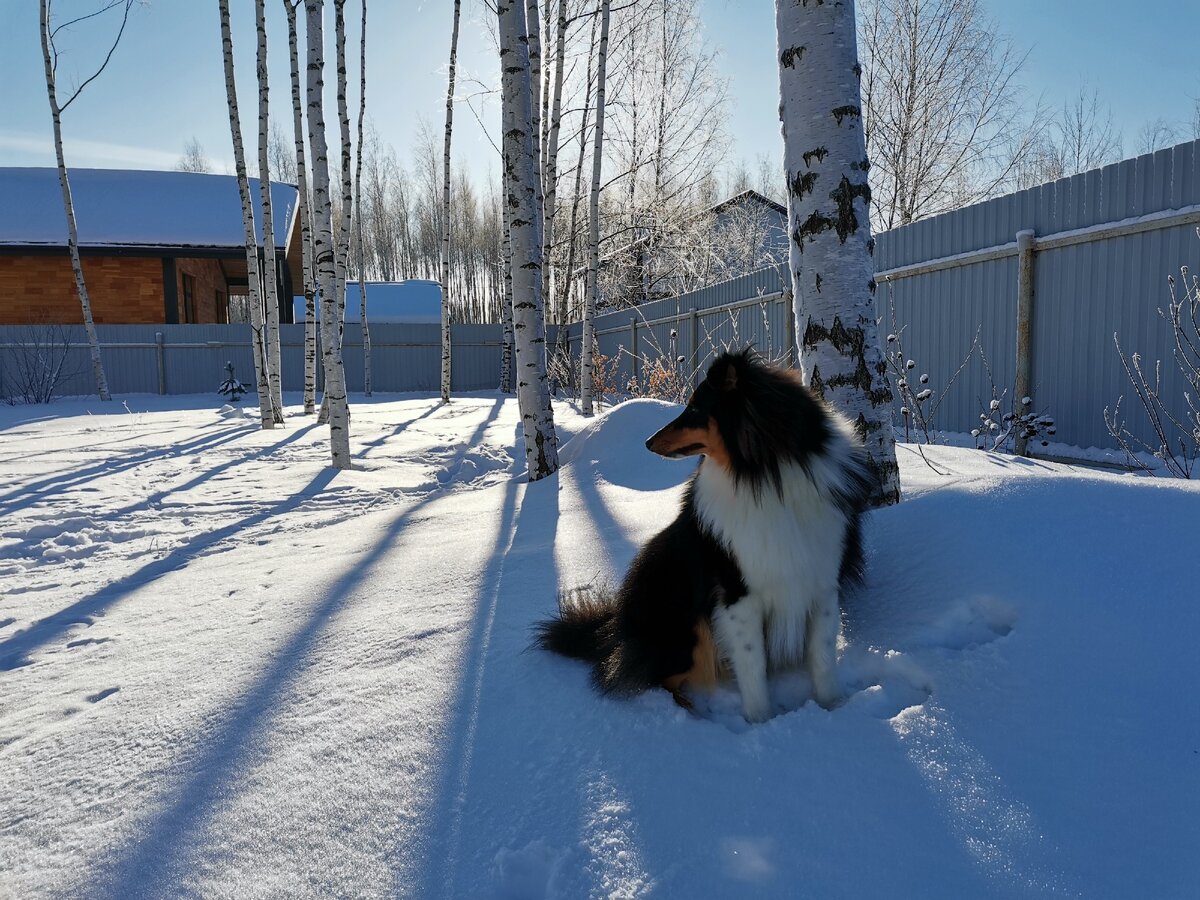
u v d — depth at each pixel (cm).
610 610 271
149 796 201
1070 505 259
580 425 1223
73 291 2427
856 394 360
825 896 146
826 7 352
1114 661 199
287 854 172
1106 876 143
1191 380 562
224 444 1154
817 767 184
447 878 161
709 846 162
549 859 164
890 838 159
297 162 1644
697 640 239
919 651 228
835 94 354
